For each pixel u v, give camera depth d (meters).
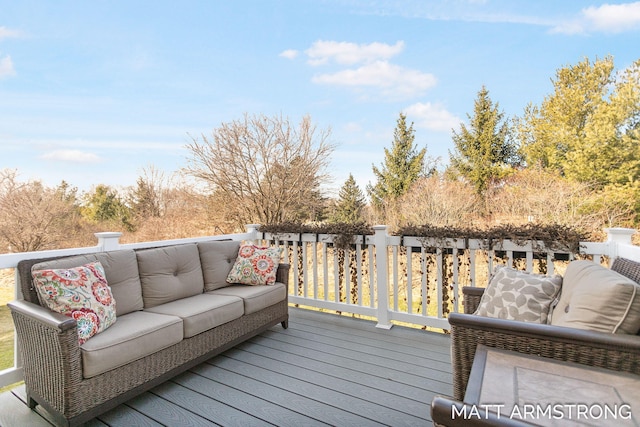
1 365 3.12
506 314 1.82
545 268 2.71
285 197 8.47
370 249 3.51
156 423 1.84
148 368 2.05
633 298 1.32
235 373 2.40
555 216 7.87
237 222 8.52
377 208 11.52
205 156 8.47
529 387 1.13
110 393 1.85
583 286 1.54
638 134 7.48
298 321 3.56
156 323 2.15
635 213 7.33
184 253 2.97
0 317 4.54
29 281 2.07
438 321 3.12
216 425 1.81
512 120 10.69
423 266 3.21
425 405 1.97
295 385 2.22
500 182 9.76
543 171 8.83
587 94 8.57
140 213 9.27
